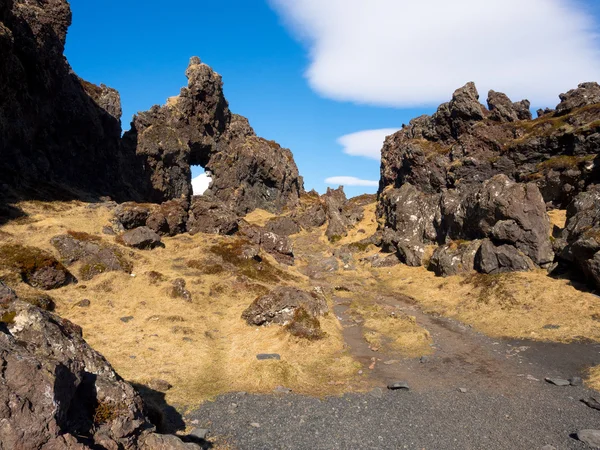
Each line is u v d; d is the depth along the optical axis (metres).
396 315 33.53
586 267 32.44
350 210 96.12
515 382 19.84
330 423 15.01
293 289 30.80
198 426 14.48
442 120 74.19
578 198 42.09
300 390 18.52
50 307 26.98
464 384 19.67
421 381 20.12
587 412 15.98
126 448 10.08
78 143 66.19
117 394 10.66
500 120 68.75
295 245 77.88
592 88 61.59
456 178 63.38
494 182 46.94
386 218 74.31
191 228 53.88
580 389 18.64
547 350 24.69
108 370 11.48
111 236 43.06
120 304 30.25
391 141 98.31
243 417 15.38
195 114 95.69
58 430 8.41
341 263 62.09
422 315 36.31
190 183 94.81
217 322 30.25
